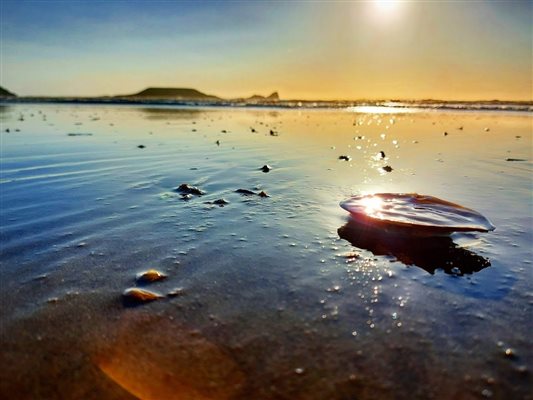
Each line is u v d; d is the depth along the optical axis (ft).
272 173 15.30
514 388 4.43
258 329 5.48
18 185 13.33
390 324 5.59
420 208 9.64
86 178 14.39
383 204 9.95
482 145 23.53
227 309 5.96
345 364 4.81
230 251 8.00
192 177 14.56
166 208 10.79
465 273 7.06
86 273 7.00
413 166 16.84
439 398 4.31
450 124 39.60
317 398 4.30
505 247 8.09
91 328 5.45
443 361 4.84
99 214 10.25
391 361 4.85
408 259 7.63
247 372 4.66
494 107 79.36
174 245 8.27
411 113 62.03
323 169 16.14
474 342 5.18
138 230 9.10
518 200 11.43
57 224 9.45
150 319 5.68
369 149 22.00
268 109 78.13
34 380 4.49
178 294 6.37
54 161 17.74
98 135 28.68
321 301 6.19
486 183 13.61
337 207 10.88
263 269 7.24
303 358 4.90
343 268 7.28
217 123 40.98
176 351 5.01
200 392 4.36
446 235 8.63
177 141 25.35
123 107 86.99
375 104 98.89
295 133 30.86
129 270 7.14
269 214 10.31
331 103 105.60
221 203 11.27
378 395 4.35
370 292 6.45
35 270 7.09
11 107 79.87
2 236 8.66
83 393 4.32
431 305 6.05
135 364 4.77
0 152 20.21
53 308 5.92
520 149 21.68
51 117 49.37
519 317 5.70
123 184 13.46
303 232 9.04
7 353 4.93
